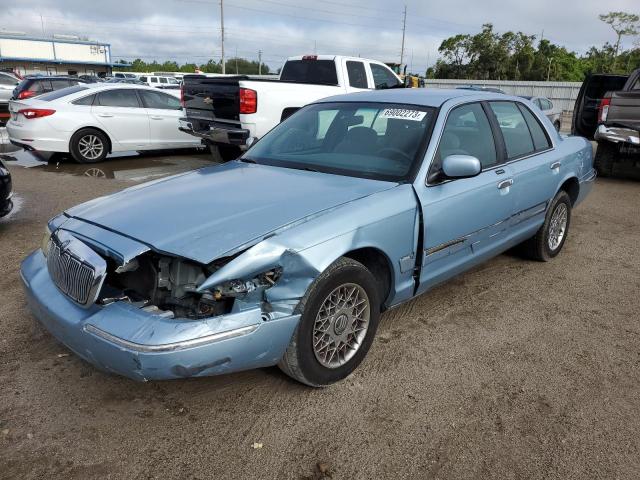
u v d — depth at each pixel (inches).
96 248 109.1
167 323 97.8
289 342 109.8
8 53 2406.5
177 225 110.3
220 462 99.2
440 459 101.1
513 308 167.9
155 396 118.3
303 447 103.4
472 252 159.8
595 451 104.2
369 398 119.0
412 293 140.9
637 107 351.3
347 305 121.6
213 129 352.5
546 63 2603.3
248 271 100.7
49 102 385.7
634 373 131.9
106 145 410.9
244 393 119.7
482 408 116.6
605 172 398.0
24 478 94.7
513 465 100.1
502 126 174.7
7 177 227.8
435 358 136.6
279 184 134.3
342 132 159.0
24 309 158.6
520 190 173.6
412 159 140.7
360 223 118.5
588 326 156.8
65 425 108.5
